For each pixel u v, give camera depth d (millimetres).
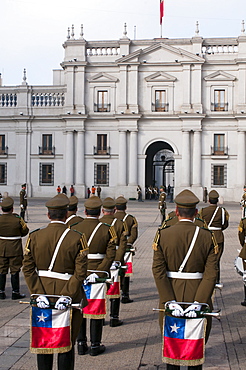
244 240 9625
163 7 51156
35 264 5422
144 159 48469
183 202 5312
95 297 6633
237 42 47531
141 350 6832
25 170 50062
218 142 47938
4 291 9844
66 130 49031
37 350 5059
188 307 4914
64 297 5105
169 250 5152
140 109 48625
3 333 7523
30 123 50125
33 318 5121
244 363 6367
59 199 5566
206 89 48031
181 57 47875
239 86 47312
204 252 5160
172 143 48219
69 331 5129
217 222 10430
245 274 8320
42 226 22906
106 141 49094
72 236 5375
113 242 6938
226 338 7387
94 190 46594
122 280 9125
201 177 47969
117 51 49062
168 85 48188
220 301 9727
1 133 50594
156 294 10234
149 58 48375
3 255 9680
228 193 47562
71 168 48969
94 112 48938
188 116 47219
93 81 48906
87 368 6168
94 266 6879
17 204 39969
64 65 48875
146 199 49875
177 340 4891
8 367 6133
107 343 7141
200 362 4883
